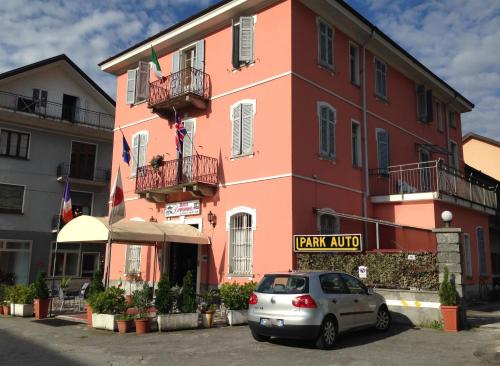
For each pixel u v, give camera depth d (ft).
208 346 30.89
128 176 66.80
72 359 27.25
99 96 100.07
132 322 37.45
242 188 50.62
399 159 65.21
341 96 55.21
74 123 93.66
